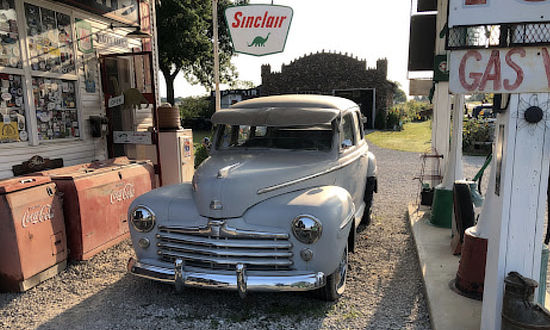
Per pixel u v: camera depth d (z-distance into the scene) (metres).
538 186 2.54
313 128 4.57
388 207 7.49
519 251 2.60
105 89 7.38
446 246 5.01
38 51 5.94
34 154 5.91
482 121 15.57
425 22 7.13
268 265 3.48
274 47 8.84
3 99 5.43
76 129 6.77
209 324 3.50
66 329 3.44
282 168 3.83
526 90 2.45
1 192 3.99
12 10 5.50
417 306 3.77
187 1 23.42
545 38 2.37
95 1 6.99
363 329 3.38
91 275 4.54
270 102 4.85
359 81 28.30
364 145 5.64
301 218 3.37
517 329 2.47
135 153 7.75
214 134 4.99
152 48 9.08
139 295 4.06
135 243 3.87
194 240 3.56
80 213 4.79
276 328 3.42
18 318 3.64
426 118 41.53
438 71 6.30
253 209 3.54
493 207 2.79
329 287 3.73
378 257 5.01
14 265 4.08
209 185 3.56
